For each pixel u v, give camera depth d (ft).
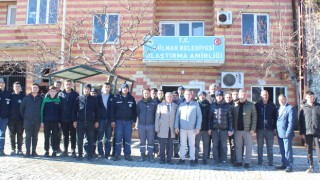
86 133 30.27
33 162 27.68
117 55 47.65
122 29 46.11
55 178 22.84
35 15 52.37
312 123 27.12
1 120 30.50
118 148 30.40
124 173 25.14
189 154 31.17
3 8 56.39
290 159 27.37
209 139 30.53
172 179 23.81
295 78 45.57
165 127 29.81
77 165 27.37
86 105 30.07
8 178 22.26
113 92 37.14
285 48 45.98
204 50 46.39
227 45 48.78
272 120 29.48
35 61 47.50
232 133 29.53
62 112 30.94
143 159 30.58
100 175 24.22
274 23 48.57
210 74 49.42
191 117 29.37
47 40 49.96
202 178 24.40
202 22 52.44
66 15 50.39
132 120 31.04
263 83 48.21
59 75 36.40
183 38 46.68
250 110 29.25
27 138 30.09
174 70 49.70
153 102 31.04
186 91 29.96
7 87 52.37
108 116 30.73
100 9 50.11
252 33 49.21
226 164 30.01
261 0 49.06
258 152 29.96
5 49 50.96
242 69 48.57
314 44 43.34
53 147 30.89
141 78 49.47
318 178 25.05
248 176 25.49
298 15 46.55
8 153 31.42
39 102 30.68
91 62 39.91
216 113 29.86
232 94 30.76
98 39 50.26
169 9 52.65
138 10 48.91
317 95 43.16
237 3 49.16
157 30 44.86
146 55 46.62
